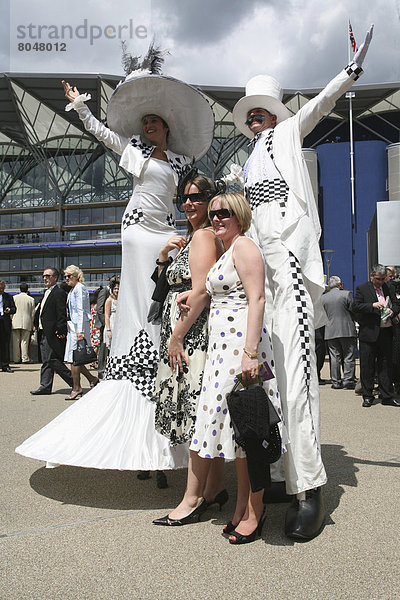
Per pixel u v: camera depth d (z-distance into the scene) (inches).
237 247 106.1
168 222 153.6
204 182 125.0
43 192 2514.8
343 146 1295.5
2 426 217.2
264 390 100.3
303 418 110.6
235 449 103.8
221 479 124.0
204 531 108.3
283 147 126.9
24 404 280.5
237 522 106.2
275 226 123.0
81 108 144.9
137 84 146.5
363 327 282.0
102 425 136.0
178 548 99.2
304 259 119.6
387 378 282.8
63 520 114.7
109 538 104.3
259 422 95.7
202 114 156.2
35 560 93.7
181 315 116.6
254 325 101.9
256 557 94.7
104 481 144.3
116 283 368.8
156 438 133.0
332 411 262.2
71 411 142.3
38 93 1839.3
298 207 122.5
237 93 1551.4
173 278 123.3
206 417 106.3
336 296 359.3
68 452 130.1
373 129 1600.6
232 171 155.0
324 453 171.3
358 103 1520.7
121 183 2401.6
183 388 117.8
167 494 133.2
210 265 114.5
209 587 83.3
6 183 2549.2
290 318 116.2
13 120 2146.9
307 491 109.2
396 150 1267.2
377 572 87.7
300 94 1466.5
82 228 2449.6
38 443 135.3
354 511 117.3
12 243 2539.4
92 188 2442.2
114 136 151.4
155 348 142.9
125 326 147.3
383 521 110.8
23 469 155.3
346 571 88.3
